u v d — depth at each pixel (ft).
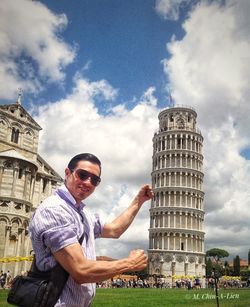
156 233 400.67
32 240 14.74
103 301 100.89
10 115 198.49
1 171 179.11
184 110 440.45
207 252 487.20
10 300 14.35
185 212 400.26
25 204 183.32
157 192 414.62
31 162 188.85
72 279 14.32
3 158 180.14
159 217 404.98
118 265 14.06
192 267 386.32
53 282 14.01
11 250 175.11
